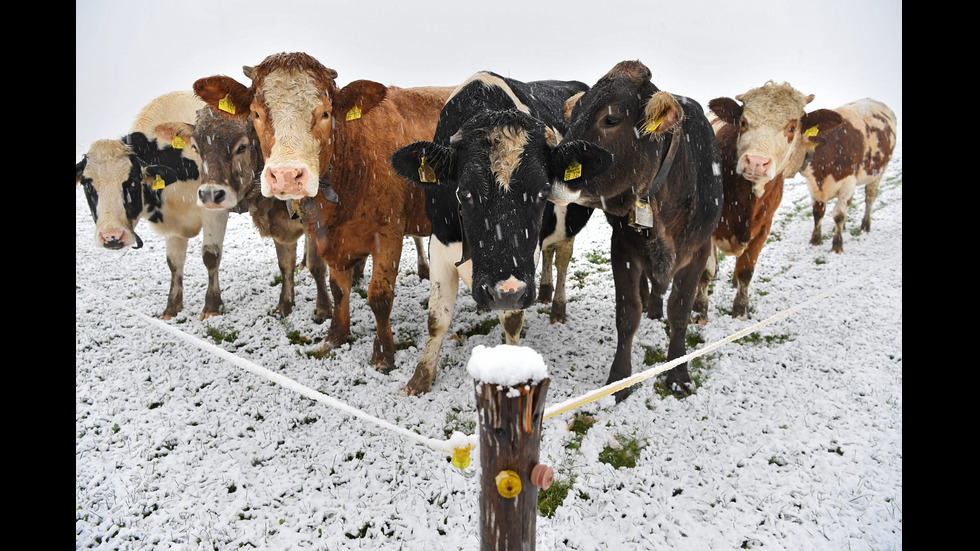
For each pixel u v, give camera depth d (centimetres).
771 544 383
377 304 549
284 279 658
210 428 487
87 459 452
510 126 407
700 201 495
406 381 542
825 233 1022
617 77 454
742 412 509
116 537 388
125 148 625
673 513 409
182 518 402
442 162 413
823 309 703
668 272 501
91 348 598
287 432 481
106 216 617
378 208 533
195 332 631
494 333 628
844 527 398
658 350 602
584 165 409
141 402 518
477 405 219
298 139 451
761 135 584
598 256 848
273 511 409
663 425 491
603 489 427
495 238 397
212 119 572
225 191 573
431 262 510
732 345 616
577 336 622
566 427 482
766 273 826
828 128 607
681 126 473
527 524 233
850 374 566
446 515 406
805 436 482
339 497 420
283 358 579
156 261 834
